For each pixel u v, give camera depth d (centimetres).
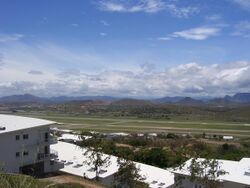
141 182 6412
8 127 6278
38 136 6762
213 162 5734
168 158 10131
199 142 14900
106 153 8625
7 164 5975
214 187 5559
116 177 6306
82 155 8081
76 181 6238
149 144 14662
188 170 5956
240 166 6431
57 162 7038
